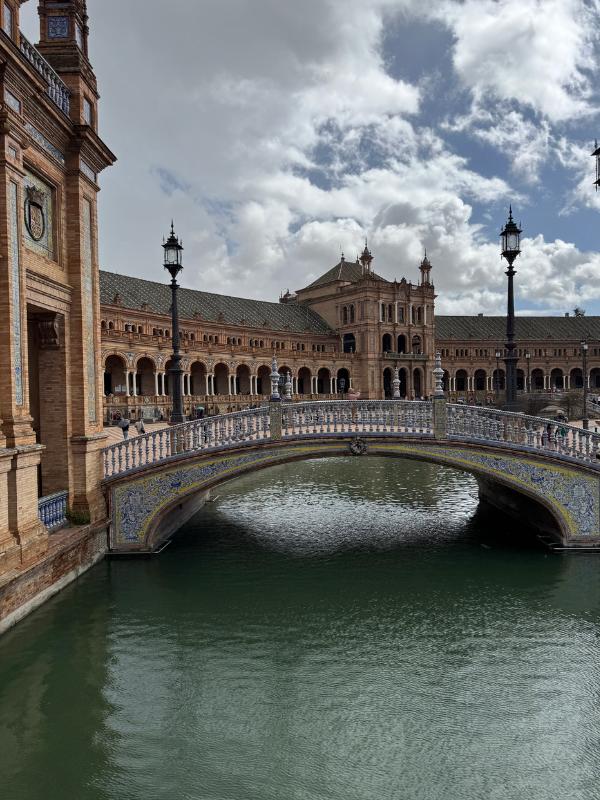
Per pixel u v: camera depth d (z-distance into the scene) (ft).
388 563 47.01
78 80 44.37
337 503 72.59
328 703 26.89
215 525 60.23
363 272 285.23
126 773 22.24
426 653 31.68
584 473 48.26
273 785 21.59
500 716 25.77
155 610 37.24
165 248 56.44
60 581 39.29
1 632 31.37
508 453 48.67
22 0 34.96
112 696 27.43
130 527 47.98
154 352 173.78
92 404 46.47
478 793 21.13
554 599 39.17
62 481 43.42
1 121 32.22
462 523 60.85
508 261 54.08
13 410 33.27
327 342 280.10
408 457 49.70
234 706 26.68
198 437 48.83
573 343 309.63
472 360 302.86
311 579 43.29
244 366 219.20
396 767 22.56
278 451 49.32
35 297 38.32
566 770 22.31
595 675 29.25
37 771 22.31
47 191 41.57
